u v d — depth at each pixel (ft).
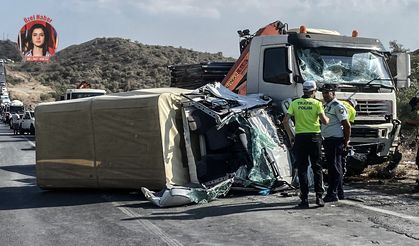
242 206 27.99
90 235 22.68
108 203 30.14
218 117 31.12
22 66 409.69
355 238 21.01
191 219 25.21
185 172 32.19
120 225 24.39
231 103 33.17
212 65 43.73
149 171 31.45
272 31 39.47
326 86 29.04
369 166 41.06
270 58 35.99
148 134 31.42
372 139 34.83
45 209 28.99
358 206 27.30
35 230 23.93
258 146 31.94
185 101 32.55
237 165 32.40
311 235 21.61
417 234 21.49
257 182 31.35
